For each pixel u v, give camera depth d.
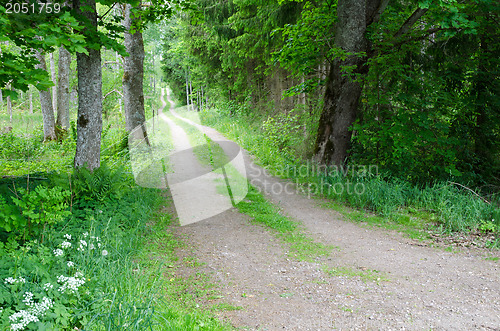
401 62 10.44
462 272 4.80
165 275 4.40
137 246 4.96
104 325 2.87
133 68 12.77
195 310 3.60
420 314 3.68
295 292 4.17
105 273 3.70
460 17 7.62
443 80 9.96
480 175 9.95
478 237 6.17
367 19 10.20
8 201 4.89
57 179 5.27
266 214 7.23
